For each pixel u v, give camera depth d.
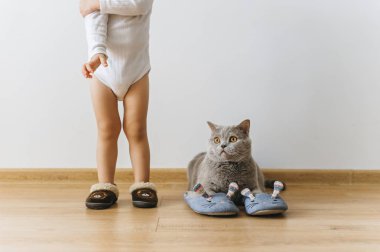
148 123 1.87
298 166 1.87
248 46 1.85
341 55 1.86
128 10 1.42
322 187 1.82
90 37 1.40
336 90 1.87
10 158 1.86
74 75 1.84
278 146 1.88
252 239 1.11
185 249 1.04
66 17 1.81
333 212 1.39
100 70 1.49
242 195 1.44
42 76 1.83
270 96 1.87
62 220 1.28
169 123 1.87
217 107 1.87
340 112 1.86
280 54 1.86
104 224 1.24
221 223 1.26
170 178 1.87
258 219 1.30
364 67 1.87
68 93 1.84
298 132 1.87
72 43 1.82
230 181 1.48
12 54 1.82
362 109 1.86
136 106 1.51
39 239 1.11
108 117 1.52
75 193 1.66
